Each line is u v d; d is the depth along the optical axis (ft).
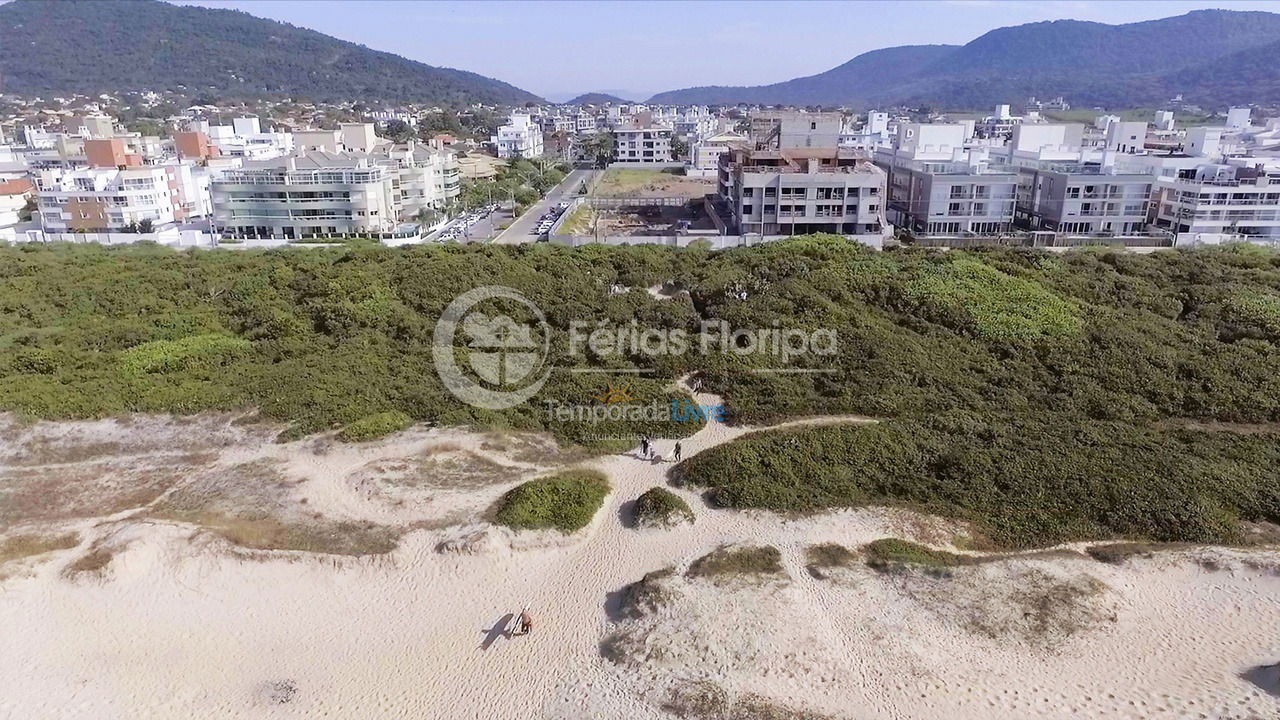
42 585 106.93
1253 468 131.34
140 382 165.17
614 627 100.53
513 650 97.25
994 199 325.21
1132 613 100.17
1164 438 142.20
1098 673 90.84
